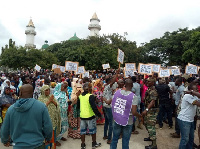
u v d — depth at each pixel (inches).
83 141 180.2
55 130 168.2
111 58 1099.3
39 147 94.1
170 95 242.4
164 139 212.2
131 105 137.7
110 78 197.2
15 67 1182.3
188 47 1166.3
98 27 2704.2
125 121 138.8
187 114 157.2
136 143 199.8
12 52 1148.5
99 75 519.5
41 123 96.0
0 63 1166.3
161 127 245.6
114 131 149.3
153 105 184.1
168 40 1472.7
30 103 92.9
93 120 181.0
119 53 265.1
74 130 211.9
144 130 242.2
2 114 194.7
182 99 164.1
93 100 174.9
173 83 290.5
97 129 244.5
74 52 1102.4
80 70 405.1
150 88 192.1
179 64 1546.5
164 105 238.4
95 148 183.5
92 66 1064.8
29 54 1190.3
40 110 94.9
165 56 1566.2
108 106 189.8
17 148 90.7
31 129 92.3
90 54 1093.1
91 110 178.7
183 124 157.8
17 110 90.8
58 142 191.8
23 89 95.7
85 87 184.2
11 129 93.4
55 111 166.1
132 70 386.6
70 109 232.4
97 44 1459.2
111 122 191.9
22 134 92.3
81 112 179.2
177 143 201.6
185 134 157.5
